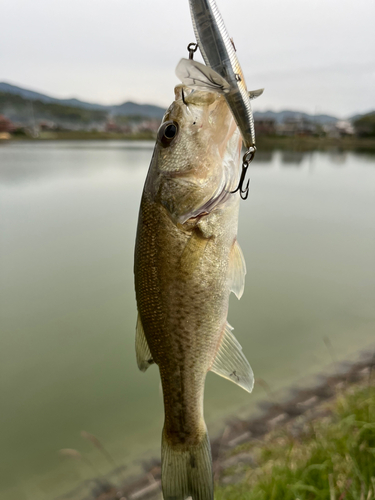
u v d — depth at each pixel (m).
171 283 0.23
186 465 0.25
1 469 0.55
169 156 0.23
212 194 0.23
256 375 0.74
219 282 0.24
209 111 0.23
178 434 0.25
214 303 0.24
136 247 0.24
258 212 2.07
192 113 0.23
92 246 1.37
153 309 0.24
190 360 0.24
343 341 0.85
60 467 0.55
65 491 0.51
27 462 0.56
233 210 0.24
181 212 0.23
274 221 1.87
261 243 1.49
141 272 0.24
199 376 0.25
